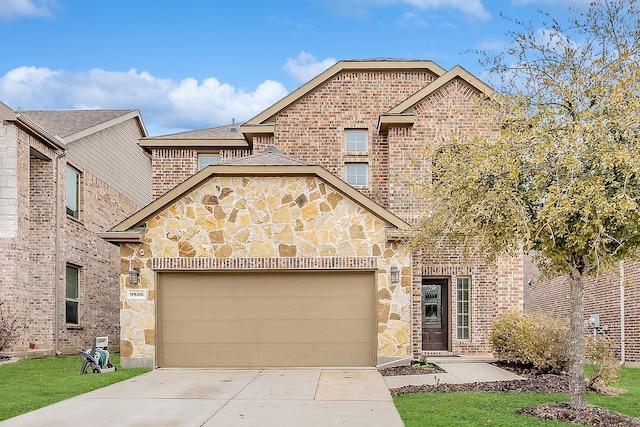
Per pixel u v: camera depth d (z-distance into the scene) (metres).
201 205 13.96
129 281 13.80
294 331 13.90
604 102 8.68
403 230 13.38
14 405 9.35
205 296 13.97
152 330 13.71
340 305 13.96
